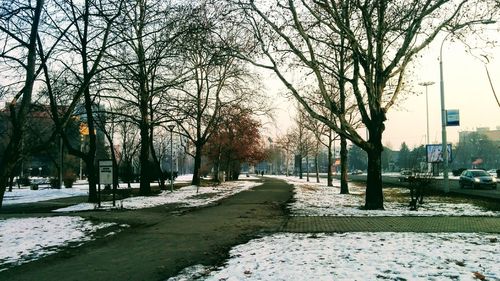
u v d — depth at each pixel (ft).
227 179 203.10
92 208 69.10
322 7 57.67
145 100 91.97
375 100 59.93
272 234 40.93
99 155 220.43
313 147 195.93
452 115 101.35
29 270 28.78
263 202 79.10
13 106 47.39
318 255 29.43
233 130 173.47
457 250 30.14
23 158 48.85
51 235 41.63
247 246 34.94
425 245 32.32
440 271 24.00
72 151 78.69
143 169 99.71
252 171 509.76
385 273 23.82
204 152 174.50
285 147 236.02
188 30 58.59
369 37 58.75
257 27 58.65
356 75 61.67
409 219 49.37
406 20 59.72
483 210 59.47
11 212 65.36
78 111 85.35
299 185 151.43
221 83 123.95
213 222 51.24
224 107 131.95
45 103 78.43
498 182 157.28
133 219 53.36
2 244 37.37
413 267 25.07
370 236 37.47
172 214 59.77
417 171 66.23
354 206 67.15
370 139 61.26
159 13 63.87
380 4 58.70
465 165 392.06
